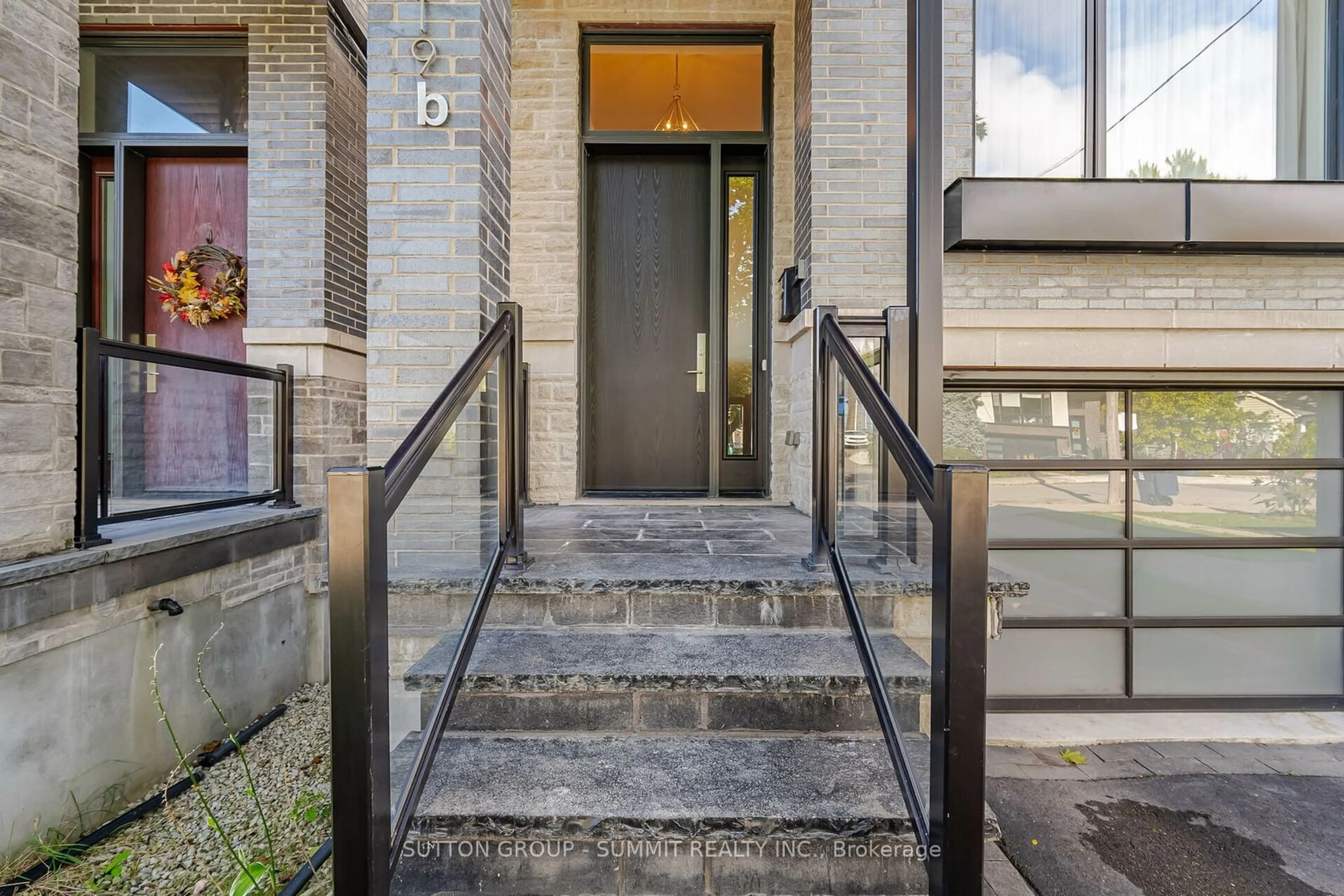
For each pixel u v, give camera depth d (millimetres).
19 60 1904
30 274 1954
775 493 3990
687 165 4250
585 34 4023
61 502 2074
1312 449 3561
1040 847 2229
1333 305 3189
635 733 1747
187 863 1997
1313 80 3309
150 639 2457
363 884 1118
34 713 1987
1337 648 3539
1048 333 3232
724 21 3908
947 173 3287
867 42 3137
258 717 3129
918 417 2139
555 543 2617
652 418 4293
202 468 3002
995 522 3574
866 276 3127
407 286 2268
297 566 3473
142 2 3779
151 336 4145
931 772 1240
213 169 4152
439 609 2018
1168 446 3588
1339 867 2111
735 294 4285
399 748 1681
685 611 2049
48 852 1922
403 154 2273
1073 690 3557
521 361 2301
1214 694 3523
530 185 3922
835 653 1874
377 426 2264
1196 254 3191
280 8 3775
